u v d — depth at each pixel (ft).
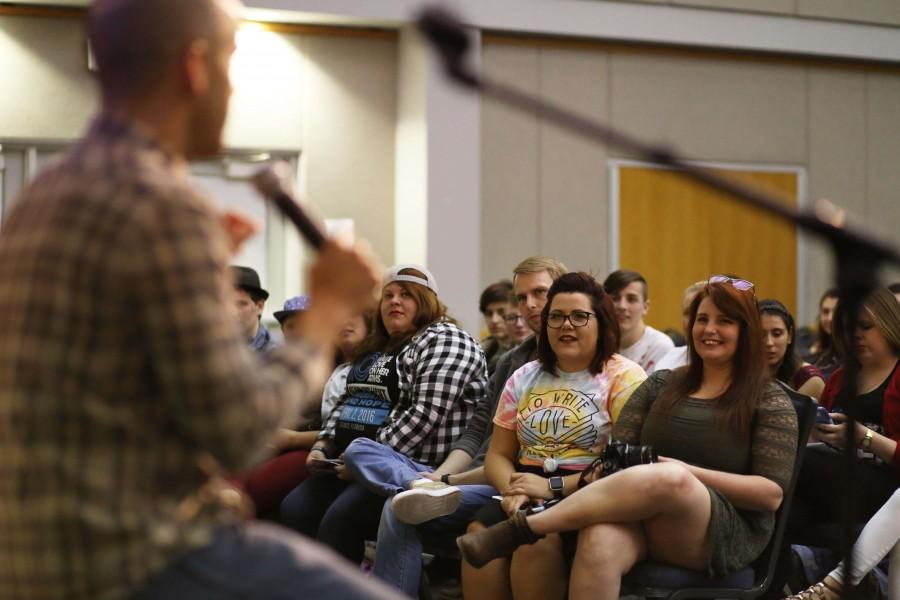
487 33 25.07
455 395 14.03
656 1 25.84
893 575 11.62
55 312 4.35
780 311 14.94
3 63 22.62
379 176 25.16
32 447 4.36
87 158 4.56
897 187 28.50
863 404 13.17
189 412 4.38
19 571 4.42
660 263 26.50
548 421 12.23
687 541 10.53
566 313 12.30
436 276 24.04
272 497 15.12
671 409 11.43
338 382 15.43
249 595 4.65
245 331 16.60
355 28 24.81
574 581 10.54
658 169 26.35
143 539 4.42
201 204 4.51
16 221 4.58
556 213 25.68
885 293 13.23
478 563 10.89
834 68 27.89
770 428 10.97
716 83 26.91
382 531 12.46
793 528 12.48
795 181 27.58
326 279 4.91
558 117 4.99
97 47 4.71
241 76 24.09
